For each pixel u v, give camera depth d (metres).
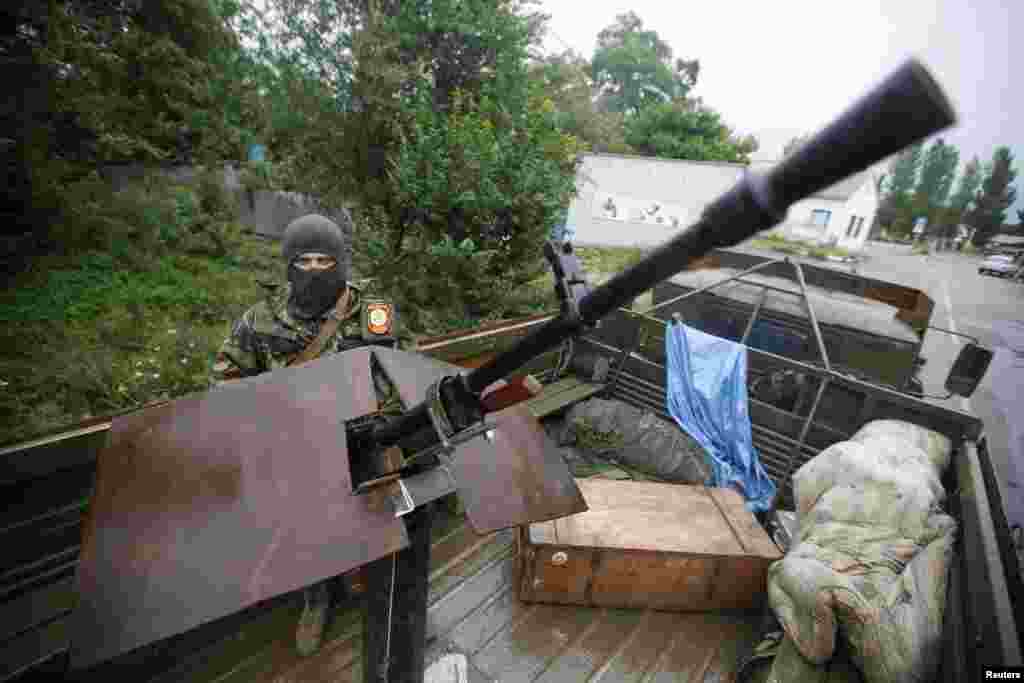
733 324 4.78
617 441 3.90
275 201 9.05
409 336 2.41
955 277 20.22
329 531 0.88
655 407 4.12
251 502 0.87
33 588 1.81
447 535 2.96
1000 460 5.18
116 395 4.33
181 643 2.09
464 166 4.70
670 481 3.61
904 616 1.82
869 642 1.77
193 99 8.67
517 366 0.72
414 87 5.18
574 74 8.67
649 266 0.50
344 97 5.12
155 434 0.90
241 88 7.47
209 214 8.75
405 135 4.98
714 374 3.71
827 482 2.43
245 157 9.30
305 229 2.01
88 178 7.27
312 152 5.43
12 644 1.67
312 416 0.98
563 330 0.63
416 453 0.99
